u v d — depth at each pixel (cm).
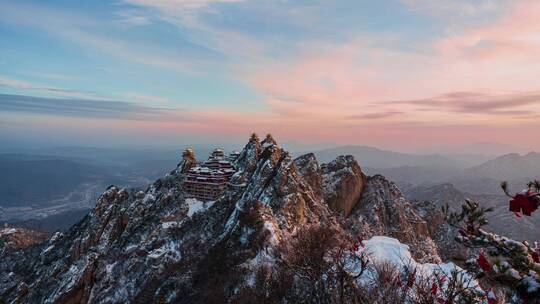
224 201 12344
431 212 13025
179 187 13362
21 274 13175
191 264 8988
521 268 731
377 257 3016
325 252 3509
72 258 11762
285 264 4025
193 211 12100
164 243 10756
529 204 562
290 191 10081
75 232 13312
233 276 6706
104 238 12119
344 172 12344
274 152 12669
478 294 1093
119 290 9725
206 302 6444
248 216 8775
